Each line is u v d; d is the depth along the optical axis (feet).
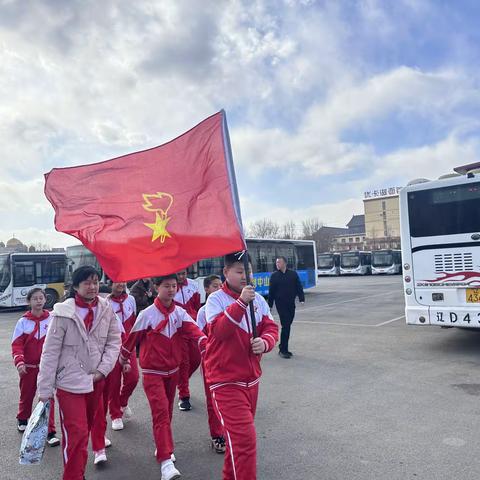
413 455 12.86
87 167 12.28
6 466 13.39
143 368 13.09
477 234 24.70
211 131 11.50
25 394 15.89
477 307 24.56
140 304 23.22
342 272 158.61
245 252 10.51
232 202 10.93
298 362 25.07
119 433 15.67
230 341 9.87
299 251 79.10
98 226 11.78
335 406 17.43
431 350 26.94
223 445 13.76
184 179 11.53
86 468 13.02
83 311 11.54
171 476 11.73
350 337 32.58
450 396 18.10
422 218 26.48
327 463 12.60
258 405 17.88
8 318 59.36
